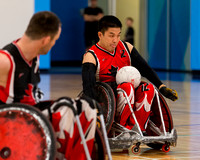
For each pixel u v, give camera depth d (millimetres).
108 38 5707
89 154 3963
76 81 16672
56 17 3908
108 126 5285
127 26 23672
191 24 21469
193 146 6211
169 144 5805
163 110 5824
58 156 4051
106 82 5891
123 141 5535
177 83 16266
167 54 23312
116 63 5930
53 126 4043
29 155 3697
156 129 5879
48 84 15219
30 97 4027
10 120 3723
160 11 23484
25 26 8422
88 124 4078
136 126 5602
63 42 28328
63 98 4090
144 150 6043
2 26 8156
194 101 11164
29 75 3986
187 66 21938
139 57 6051
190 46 21625
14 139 3723
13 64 3818
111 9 26141
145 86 5703
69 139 4012
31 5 8477
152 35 24203
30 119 3688
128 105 5562
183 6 21906
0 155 3740
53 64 28203
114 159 5453
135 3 25000
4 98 3881
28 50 3885
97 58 5777
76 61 28828
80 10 26266
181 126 7711
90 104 4094
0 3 8102
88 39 22484
